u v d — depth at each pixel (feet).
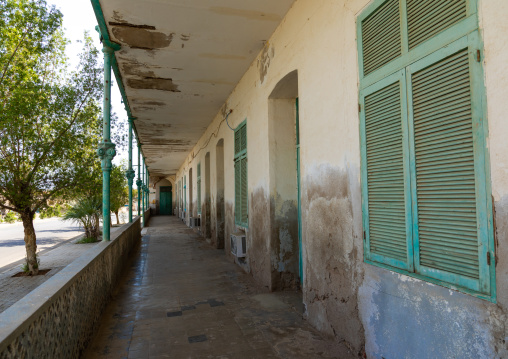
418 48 6.83
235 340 10.63
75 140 24.85
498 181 5.26
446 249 6.24
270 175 15.75
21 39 22.56
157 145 45.80
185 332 11.34
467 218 5.82
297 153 15.94
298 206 15.94
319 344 10.13
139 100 25.45
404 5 7.22
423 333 6.73
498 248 5.26
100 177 26.68
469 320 5.74
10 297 20.47
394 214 7.55
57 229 76.69
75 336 8.74
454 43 6.02
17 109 21.72
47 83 24.75
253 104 18.38
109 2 12.98
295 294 15.29
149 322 12.30
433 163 6.51
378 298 8.08
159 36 15.65
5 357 4.85
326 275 10.53
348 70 9.29
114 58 17.95
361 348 8.80
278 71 14.51
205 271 20.72
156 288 17.01
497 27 5.27
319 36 10.92
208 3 13.06
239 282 17.79
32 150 23.47
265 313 12.97
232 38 15.80
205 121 32.30
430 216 6.59
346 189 9.39
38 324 6.18
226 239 25.40
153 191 106.63
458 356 5.95
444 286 6.24
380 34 8.02
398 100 7.43
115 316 12.98
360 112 8.73
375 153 8.19
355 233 9.00
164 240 36.76
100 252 12.69
